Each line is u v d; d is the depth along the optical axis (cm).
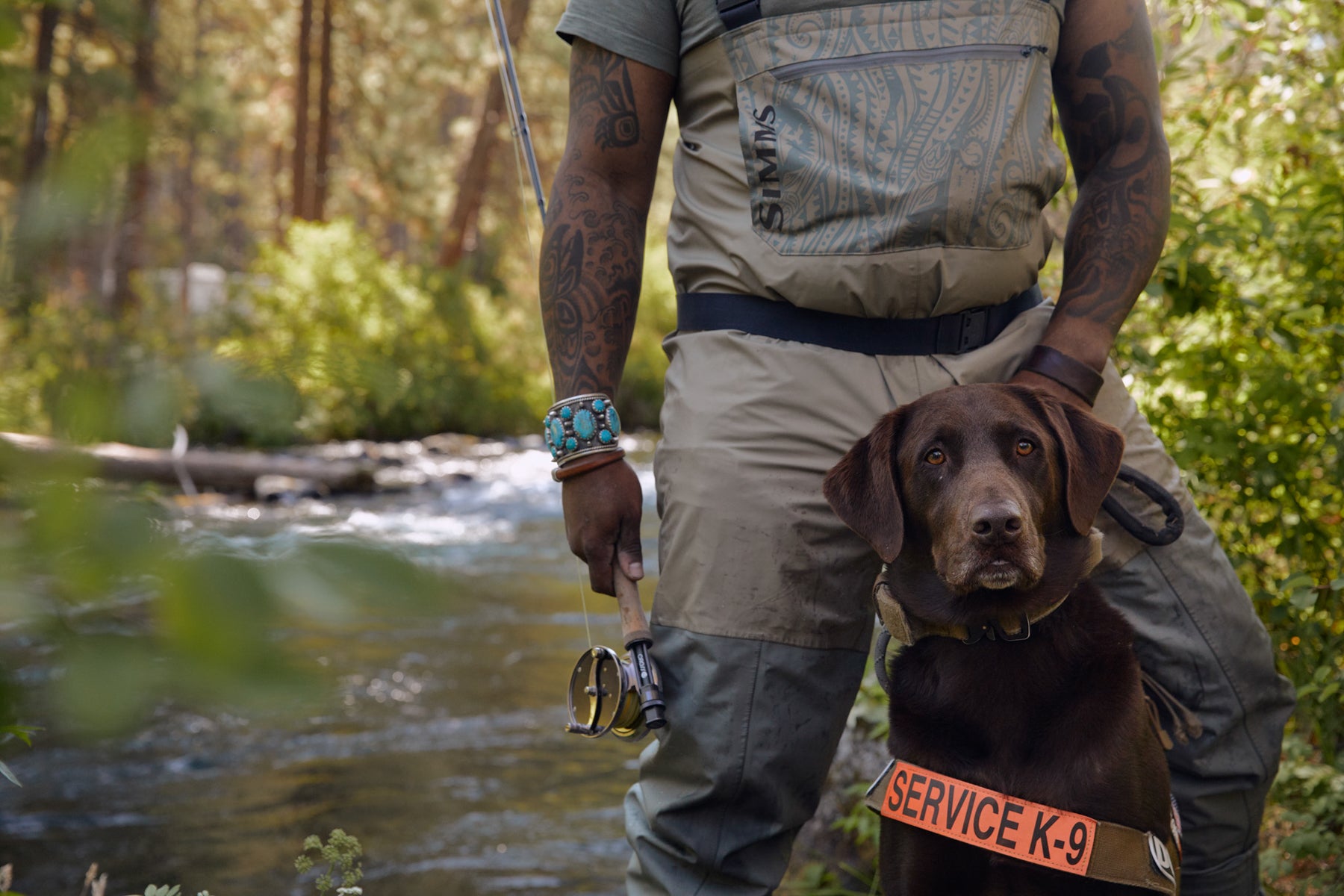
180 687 44
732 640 216
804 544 216
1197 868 241
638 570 222
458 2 3078
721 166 217
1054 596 197
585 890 346
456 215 2528
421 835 391
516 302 2531
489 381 1938
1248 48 351
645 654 216
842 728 230
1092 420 206
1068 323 221
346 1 2939
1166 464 238
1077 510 199
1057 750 192
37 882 351
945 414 199
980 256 209
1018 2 210
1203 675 231
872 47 206
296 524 53
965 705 200
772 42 210
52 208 49
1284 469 334
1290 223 338
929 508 199
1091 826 185
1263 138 363
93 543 45
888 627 210
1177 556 231
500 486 1401
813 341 216
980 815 192
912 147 204
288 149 3322
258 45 3002
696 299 226
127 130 51
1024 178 209
